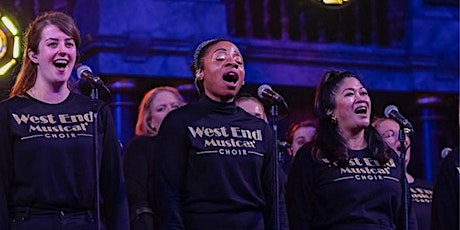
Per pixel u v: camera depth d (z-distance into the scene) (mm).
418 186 6219
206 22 8305
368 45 8750
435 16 8914
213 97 4859
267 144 4863
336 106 5133
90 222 4418
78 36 4617
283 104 4863
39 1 7727
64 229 4336
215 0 8344
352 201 4953
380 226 4953
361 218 4938
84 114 4535
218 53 4859
